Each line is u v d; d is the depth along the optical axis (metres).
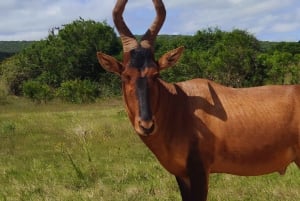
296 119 6.04
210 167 6.10
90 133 14.79
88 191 8.36
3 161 11.84
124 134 14.88
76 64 45.84
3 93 39.44
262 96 6.16
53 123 18.50
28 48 50.09
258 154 6.06
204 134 5.96
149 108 5.47
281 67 32.44
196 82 6.28
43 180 9.26
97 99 37.19
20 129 16.86
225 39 35.69
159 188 8.34
